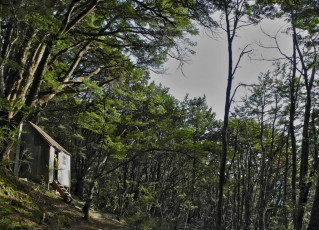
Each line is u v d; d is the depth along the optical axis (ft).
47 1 32.68
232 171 90.58
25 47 48.11
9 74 50.70
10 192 39.81
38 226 36.11
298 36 61.46
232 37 52.54
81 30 62.08
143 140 81.71
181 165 85.40
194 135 95.96
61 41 54.03
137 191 96.12
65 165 77.41
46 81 55.83
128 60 64.23
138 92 71.51
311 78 62.28
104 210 84.17
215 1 46.50
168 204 88.89
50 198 56.03
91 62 69.31
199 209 115.65
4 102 36.70
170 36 56.90
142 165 102.78
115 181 104.47
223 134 51.29
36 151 63.67
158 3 53.83
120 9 52.85
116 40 63.67
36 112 68.59
